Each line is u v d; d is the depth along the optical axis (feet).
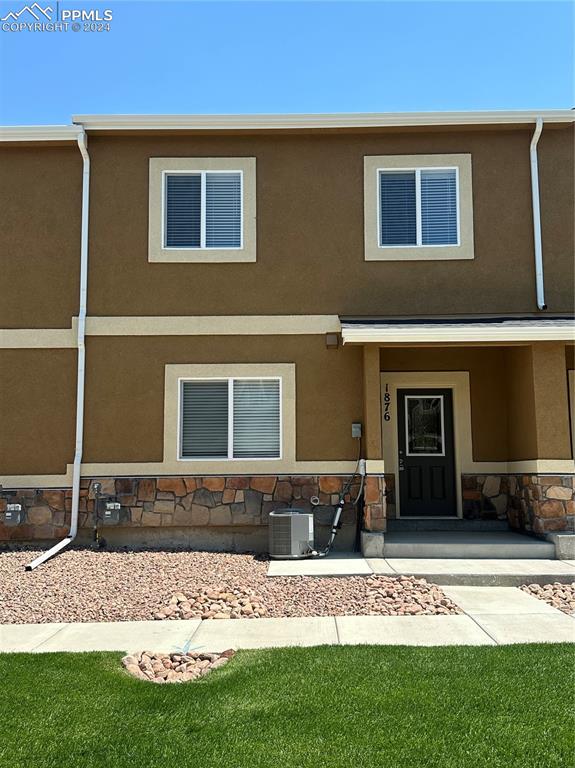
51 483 37.88
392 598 27.61
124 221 39.40
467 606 26.84
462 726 15.46
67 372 38.58
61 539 37.52
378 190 39.75
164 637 22.89
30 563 32.55
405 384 41.91
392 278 39.14
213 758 14.20
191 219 39.70
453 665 19.31
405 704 16.65
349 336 34.73
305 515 35.01
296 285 39.14
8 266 39.14
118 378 38.50
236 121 39.06
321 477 37.91
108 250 39.22
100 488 37.73
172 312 38.91
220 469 37.99
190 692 17.74
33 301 38.96
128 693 17.70
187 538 37.68
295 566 32.83
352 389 38.45
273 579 30.37
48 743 14.99
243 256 39.24
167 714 16.39
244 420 38.81
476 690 17.39
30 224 39.42
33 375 38.52
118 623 24.73
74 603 26.84
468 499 40.93
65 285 39.09
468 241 39.24
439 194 39.86
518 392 38.99
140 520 37.58
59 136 38.99
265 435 38.68
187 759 14.19
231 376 38.63
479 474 41.06
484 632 23.16
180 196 39.91
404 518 41.34
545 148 39.86
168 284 39.06
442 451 42.16
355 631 23.35
